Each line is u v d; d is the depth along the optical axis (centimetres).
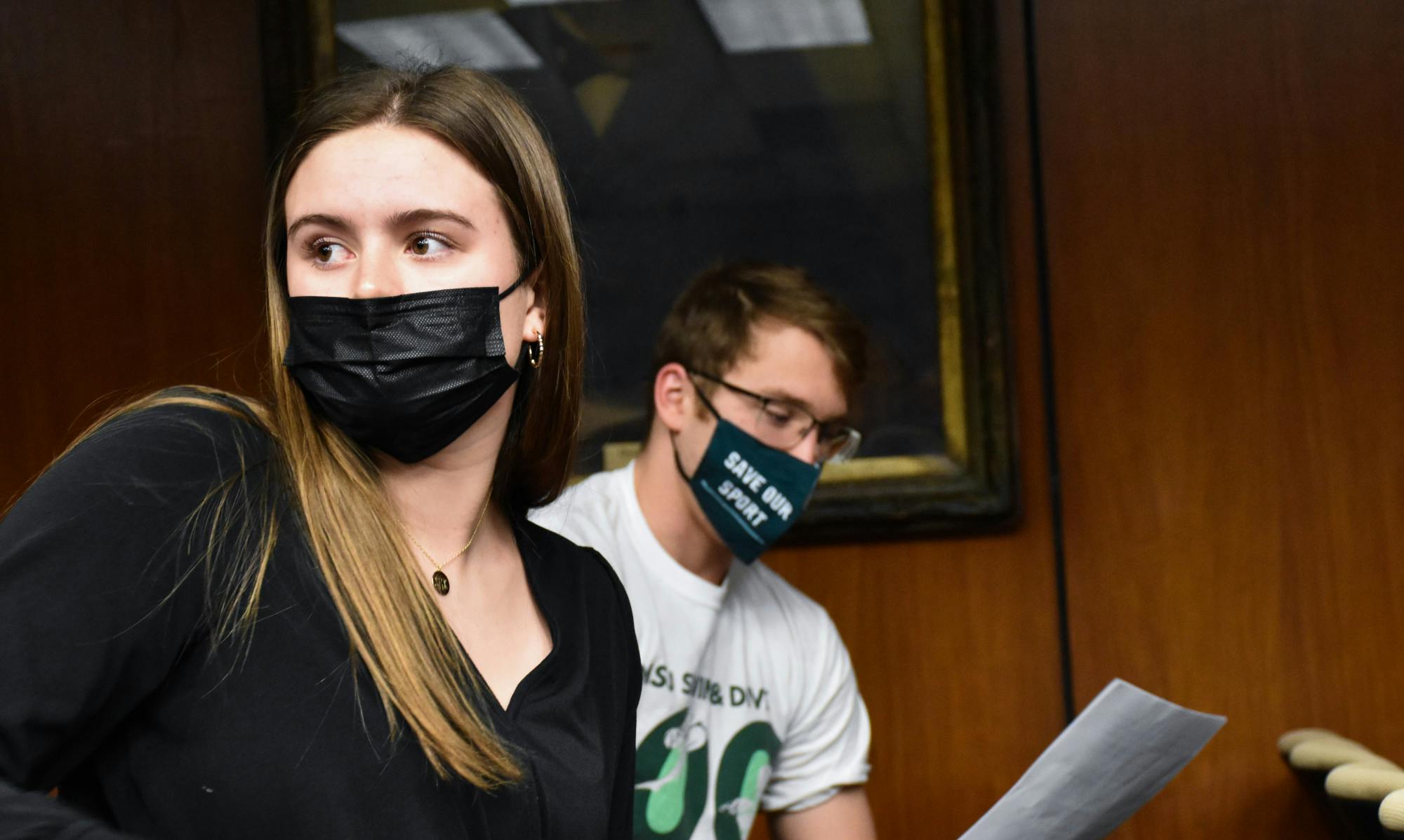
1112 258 319
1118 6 321
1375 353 313
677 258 319
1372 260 314
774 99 319
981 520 309
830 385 232
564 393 137
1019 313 320
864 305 314
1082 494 317
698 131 320
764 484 230
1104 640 314
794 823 252
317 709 108
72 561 100
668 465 237
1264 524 313
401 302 116
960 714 315
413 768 110
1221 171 318
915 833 314
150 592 103
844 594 318
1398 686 307
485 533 131
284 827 104
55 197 329
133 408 117
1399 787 219
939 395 312
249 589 108
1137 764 162
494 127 124
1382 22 317
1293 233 316
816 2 319
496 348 119
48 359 327
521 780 115
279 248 125
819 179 317
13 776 96
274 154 314
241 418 118
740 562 253
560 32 322
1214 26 320
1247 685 311
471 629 123
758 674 242
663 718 228
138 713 107
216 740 105
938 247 313
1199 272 318
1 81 331
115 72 330
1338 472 312
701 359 235
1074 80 322
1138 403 317
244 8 330
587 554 150
